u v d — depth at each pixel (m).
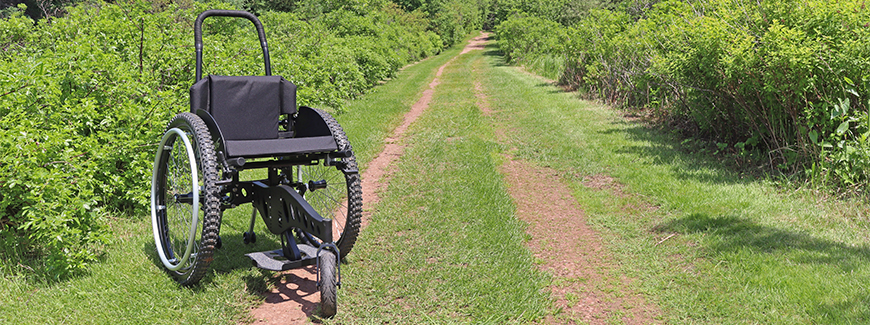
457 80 20.34
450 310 3.29
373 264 3.92
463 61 36.06
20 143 3.61
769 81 5.42
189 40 6.61
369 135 8.94
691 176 6.07
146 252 4.02
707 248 4.10
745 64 5.64
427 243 4.32
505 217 4.95
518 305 3.34
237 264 3.82
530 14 35.44
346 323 3.10
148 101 5.02
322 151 3.38
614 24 13.38
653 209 5.16
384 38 24.67
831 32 5.27
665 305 3.35
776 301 3.24
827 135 5.45
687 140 7.75
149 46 5.87
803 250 3.89
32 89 4.18
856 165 4.97
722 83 6.45
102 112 4.81
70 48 4.99
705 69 6.44
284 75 9.41
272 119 3.73
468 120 10.42
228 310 3.21
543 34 30.75
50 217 3.49
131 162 4.71
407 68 30.25
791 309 3.15
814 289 3.30
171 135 3.62
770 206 4.91
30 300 3.31
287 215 3.40
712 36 6.18
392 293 3.48
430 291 3.52
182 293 3.38
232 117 3.57
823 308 3.09
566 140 8.37
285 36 13.88
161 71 5.91
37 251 3.98
